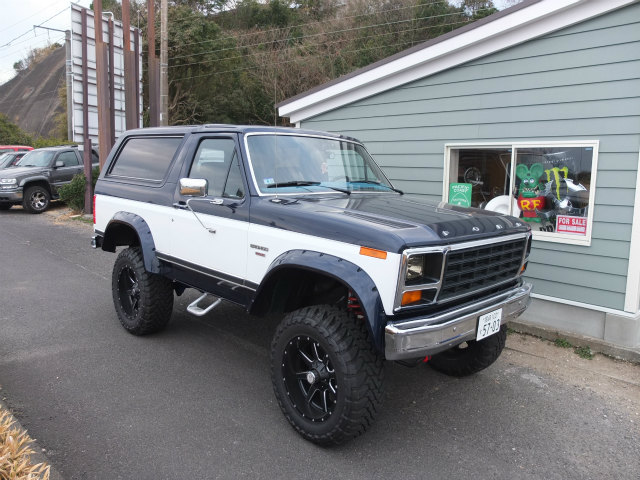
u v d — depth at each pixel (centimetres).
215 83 2758
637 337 485
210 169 405
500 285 352
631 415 373
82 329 505
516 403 386
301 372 322
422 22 2544
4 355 434
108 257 866
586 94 497
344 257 293
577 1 479
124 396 368
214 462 292
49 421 328
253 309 344
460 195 617
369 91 680
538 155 544
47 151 1441
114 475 276
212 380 400
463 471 295
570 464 307
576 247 512
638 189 466
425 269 287
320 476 284
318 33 2847
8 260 813
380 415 360
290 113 773
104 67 1225
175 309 583
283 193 370
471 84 585
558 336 513
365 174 450
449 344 292
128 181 494
